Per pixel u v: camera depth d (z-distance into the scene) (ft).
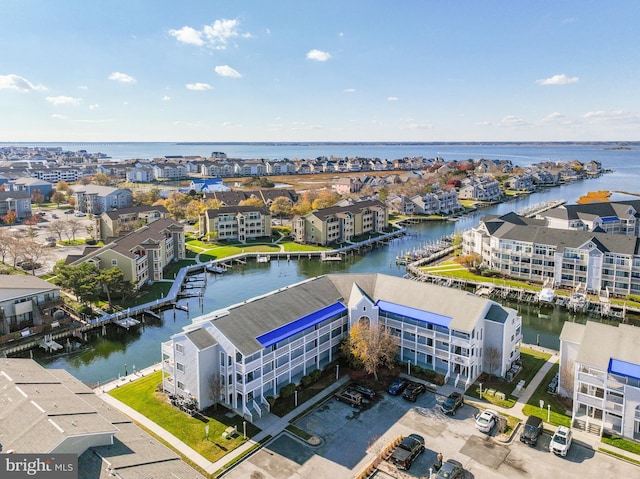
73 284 298.76
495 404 189.06
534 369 219.20
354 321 227.61
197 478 124.67
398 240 548.31
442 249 473.67
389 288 236.02
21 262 400.47
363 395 193.36
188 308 325.01
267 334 192.13
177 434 167.94
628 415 165.37
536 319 311.06
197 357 180.24
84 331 280.31
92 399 158.81
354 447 161.68
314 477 146.72
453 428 172.65
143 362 247.29
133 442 135.23
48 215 642.22
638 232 462.19
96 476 116.67
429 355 216.33
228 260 448.24
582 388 179.42
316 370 207.21
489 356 212.64
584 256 342.23
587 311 318.65
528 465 152.46
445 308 215.92
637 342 178.40
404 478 146.61
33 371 168.86
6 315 259.80
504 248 380.99
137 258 347.77
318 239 506.07
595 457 156.66
